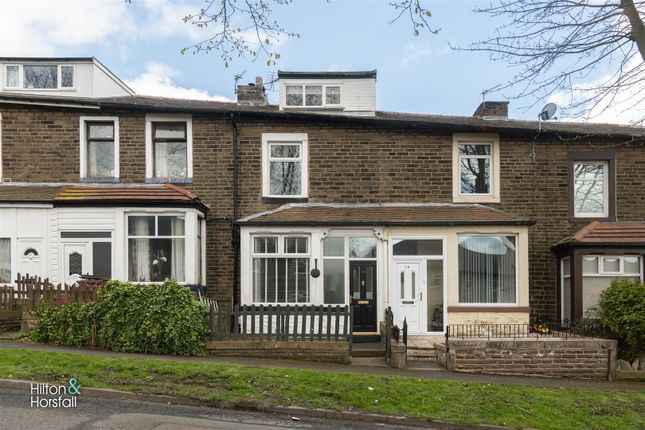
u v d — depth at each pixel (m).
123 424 6.52
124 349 10.56
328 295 13.48
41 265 13.23
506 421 7.55
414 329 13.35
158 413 7.06
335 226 13.34
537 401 8.39
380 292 13.38
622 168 14.84
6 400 7.22
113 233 13.27
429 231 13.41
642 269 13.47
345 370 10.04
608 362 10.84
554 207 14.70
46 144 14.46
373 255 13.62
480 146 14.97
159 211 13.36
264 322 12.23
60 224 13.28
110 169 14.67
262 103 17.12
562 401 8.46
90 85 16.78
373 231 13.48
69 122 14.52
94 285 11.38
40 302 11.42
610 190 14.80
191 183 14.54
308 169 14.63
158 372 8.54
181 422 6.75
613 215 14.73
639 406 8.49
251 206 14.53
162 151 14.82
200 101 16.98
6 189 13.84
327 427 7.03
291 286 13.43
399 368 10.59
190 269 13.24
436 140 14.75
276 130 14.69
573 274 13.43
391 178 14.65
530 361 10.78
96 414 6.85
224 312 11.08
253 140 14.66
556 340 10.87
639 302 11.58
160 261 13.47
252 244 13.50
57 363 8.68
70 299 11.24
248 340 10.90
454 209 14.10
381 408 7.64
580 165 15.10
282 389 8.09
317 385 8.37
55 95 15.81
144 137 14.56
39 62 16.75
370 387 8.41
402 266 13.52
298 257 13.48
